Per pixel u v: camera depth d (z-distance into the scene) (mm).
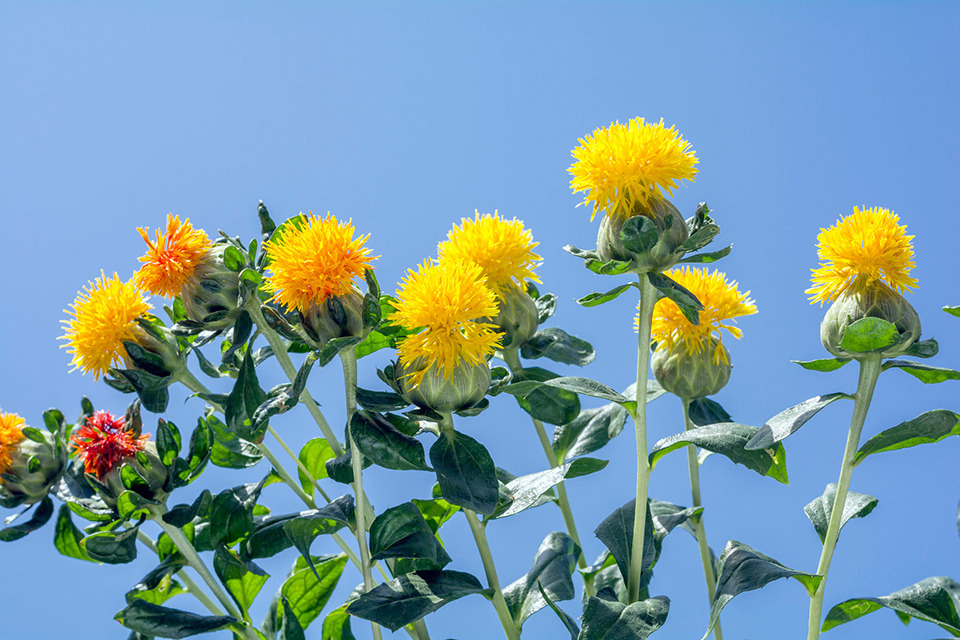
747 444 586
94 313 604
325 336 585
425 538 597
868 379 589
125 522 619
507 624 606
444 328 580
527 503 596
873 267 583
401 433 591
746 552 599
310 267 578
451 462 584
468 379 584
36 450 629
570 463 608
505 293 630
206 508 615
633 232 575
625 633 576
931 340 583
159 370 612
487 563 607
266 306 606
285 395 588
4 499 626
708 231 576
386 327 602
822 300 601
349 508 613
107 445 614
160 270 600
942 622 599
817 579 594
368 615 579
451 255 625
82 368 610
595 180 588
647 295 597
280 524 634
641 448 601
